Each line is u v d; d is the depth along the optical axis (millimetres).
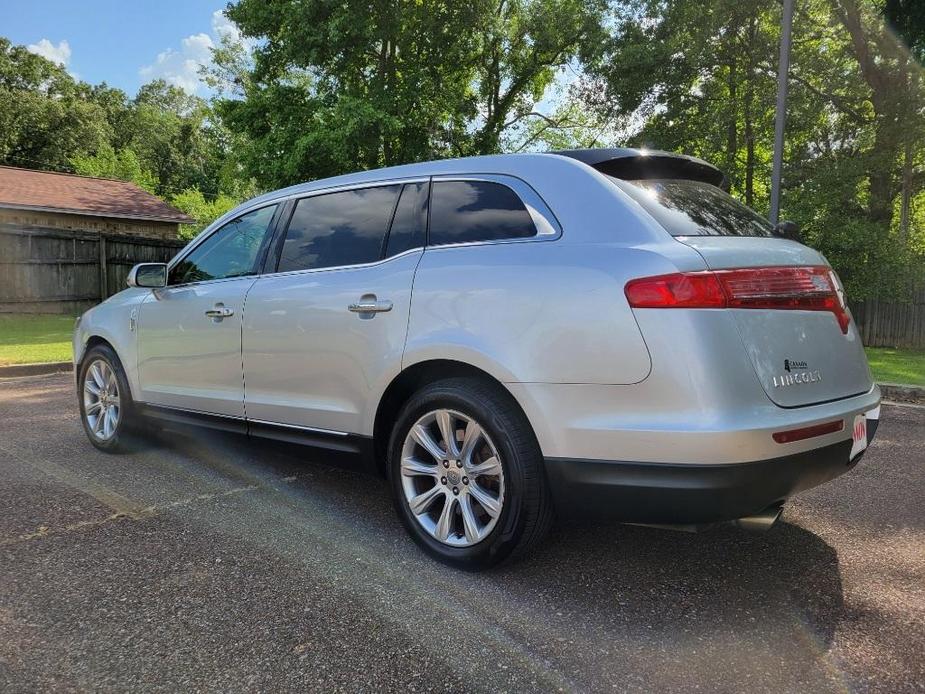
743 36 16219
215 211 41625
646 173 3070
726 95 16906
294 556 3102
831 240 14422
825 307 2811
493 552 2822
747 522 2734
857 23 15648
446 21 20219
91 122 54125
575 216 2801
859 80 15844
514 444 2736
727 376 2391
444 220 3197
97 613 2564
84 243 17406
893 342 14648
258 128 20734
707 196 3150
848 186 14766
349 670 2203
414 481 3141
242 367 3865
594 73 17719
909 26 14430
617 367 2502
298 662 2248
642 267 2502
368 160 19656
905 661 2242
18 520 3533
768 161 18922
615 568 2992
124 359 4676
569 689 2104
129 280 4348
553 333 2641
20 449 5035
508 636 2416
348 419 3354
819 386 2688
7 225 16203
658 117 17047
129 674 2180
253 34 19906
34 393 7570
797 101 15625
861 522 3557
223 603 2646
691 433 2363
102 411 4949
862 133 16312
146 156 69062
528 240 2877
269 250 3910
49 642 2363
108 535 3334
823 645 2348
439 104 20391
